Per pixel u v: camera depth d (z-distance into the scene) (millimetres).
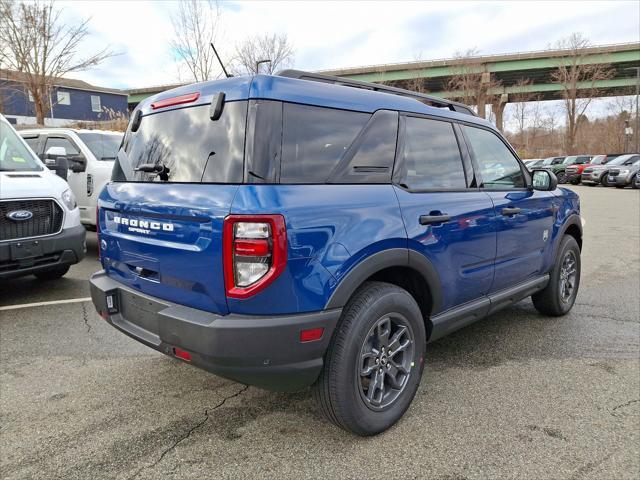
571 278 4715
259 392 3150
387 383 2764
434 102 3416
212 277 2234
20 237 4652
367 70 43531
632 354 3764
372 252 2477
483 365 3572
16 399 3045
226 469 2373
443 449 2535
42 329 4281
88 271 6504
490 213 3344
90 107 44562
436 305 2982
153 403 3004
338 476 2320
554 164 30312
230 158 2287
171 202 2408
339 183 2480
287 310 2207
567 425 2764
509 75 48188
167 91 2865
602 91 49344
